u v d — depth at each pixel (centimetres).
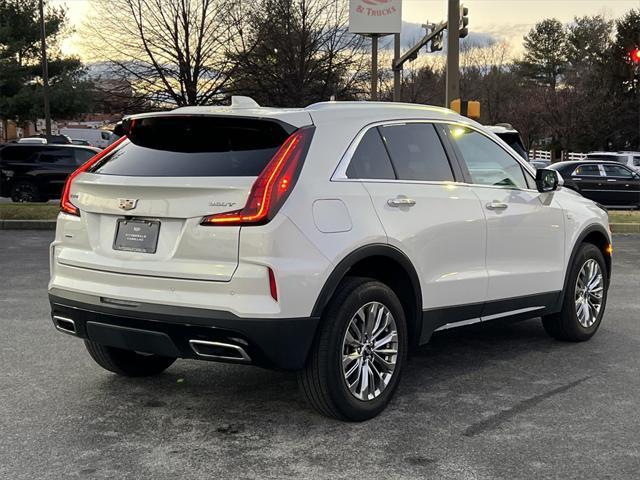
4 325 660
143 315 391
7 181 2038
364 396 422
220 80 2834
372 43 2780
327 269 391
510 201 532
